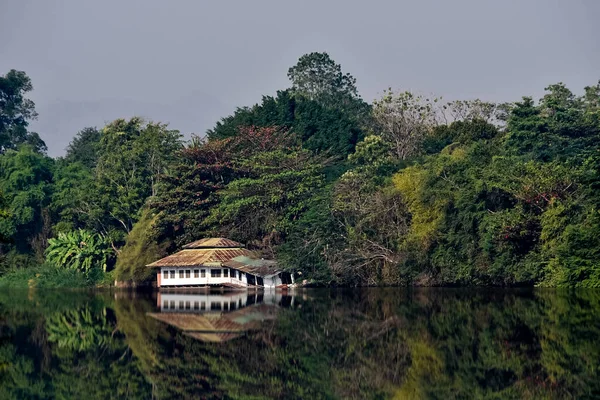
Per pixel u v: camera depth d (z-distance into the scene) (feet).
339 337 153.69
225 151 308.19
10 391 115.85
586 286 210.59
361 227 254.27
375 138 329.31
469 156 260.83
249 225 284.00
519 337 143.54
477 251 230.89
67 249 329.11
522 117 282.36
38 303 240.12
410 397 108.06
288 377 122.11
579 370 117.29
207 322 180.86
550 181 220.23
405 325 164.25
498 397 105.29
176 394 113.60
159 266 280.10
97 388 117.50
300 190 277.03
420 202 242.99
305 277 267.59
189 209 295.48
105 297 261.65
